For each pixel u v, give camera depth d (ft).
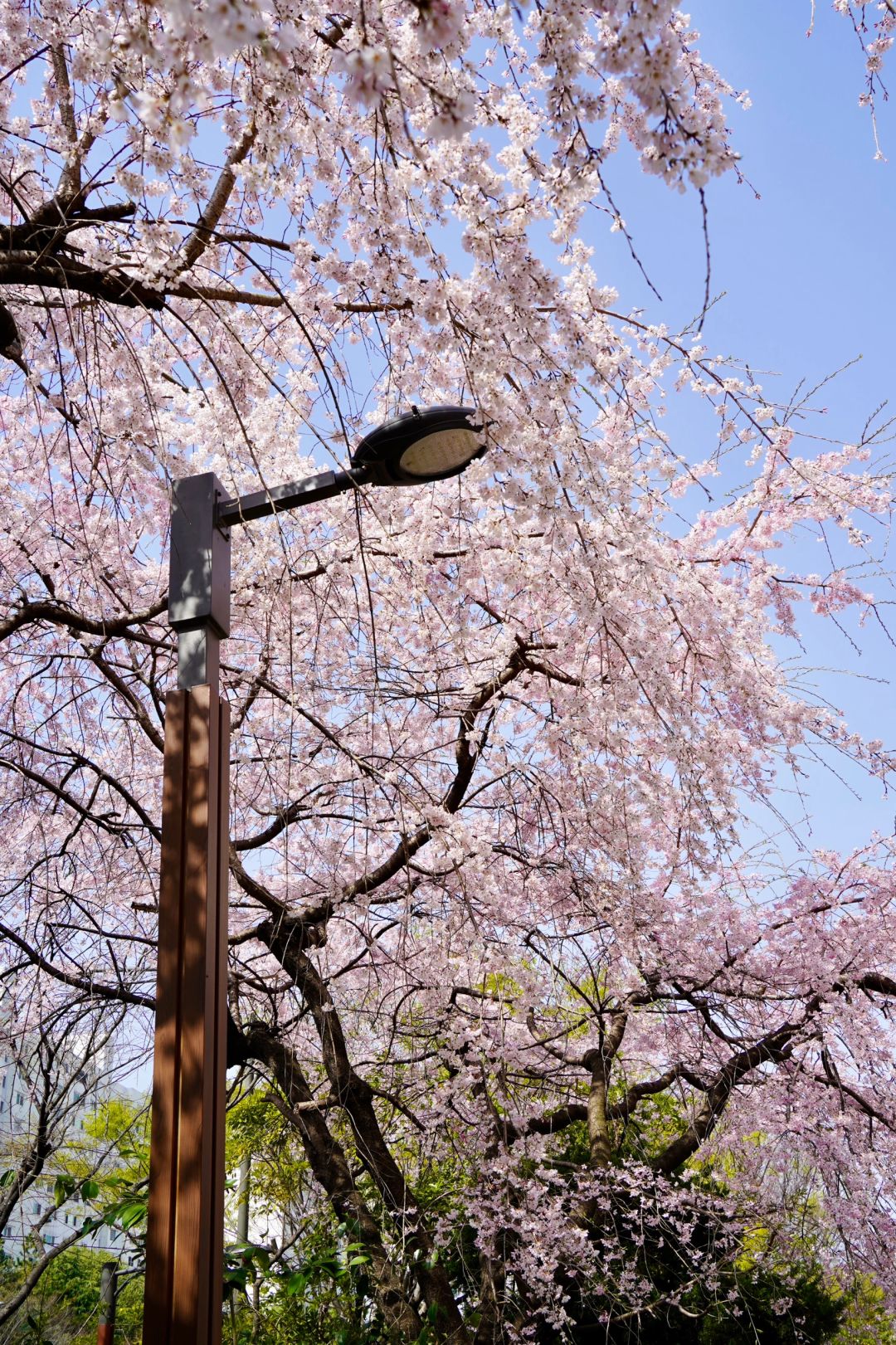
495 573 19.16
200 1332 7.38
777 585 22.79
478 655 20.22
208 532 10.27
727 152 6.56
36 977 20.49
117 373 15.02
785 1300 25.40
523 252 11.37
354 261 12.98
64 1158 23.13
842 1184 23.80
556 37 7.51
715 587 19.80
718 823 16.61
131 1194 15.83
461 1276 24.31
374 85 4.95
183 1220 7.61
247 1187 30.76
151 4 5.09
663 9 6.06
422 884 20.57
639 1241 22.93
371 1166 19.52
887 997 24.93
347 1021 23.13
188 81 6.39
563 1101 27.58
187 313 15.93
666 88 6.35
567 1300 21.50
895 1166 24.13
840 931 24.52
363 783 18.88
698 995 24.18
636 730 18.84
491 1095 21.94
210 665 9.87
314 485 11.37
